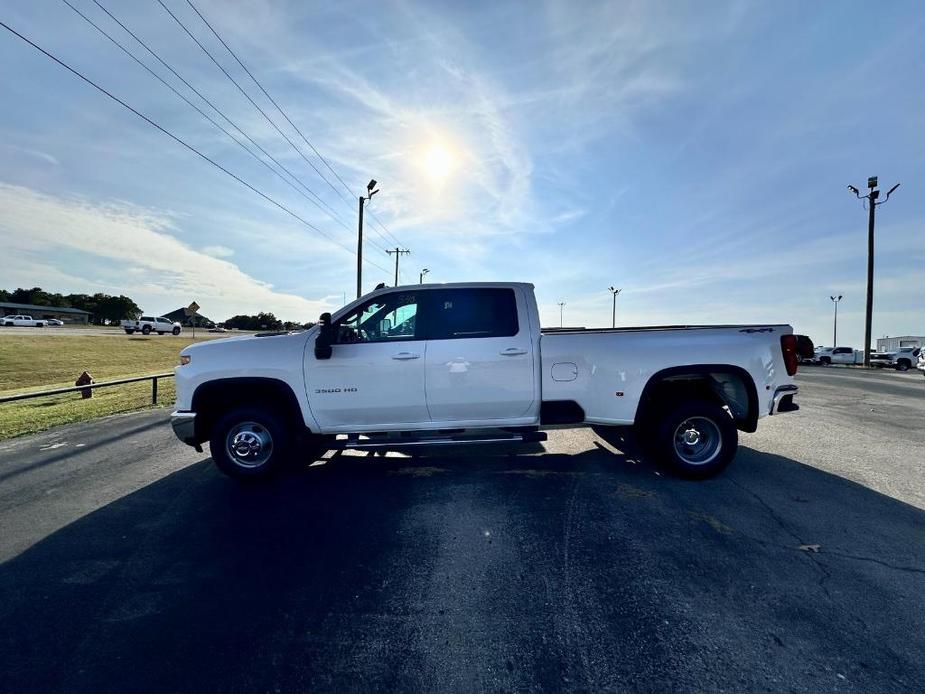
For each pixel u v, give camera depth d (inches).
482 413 190.4
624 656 88.0
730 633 93.8
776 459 214.2
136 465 216.5
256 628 97.7
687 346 188.9
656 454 193.3
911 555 124.5
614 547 130.0
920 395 455.2
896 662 85.7
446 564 122.3
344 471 202.1
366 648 91.2
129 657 89.2
